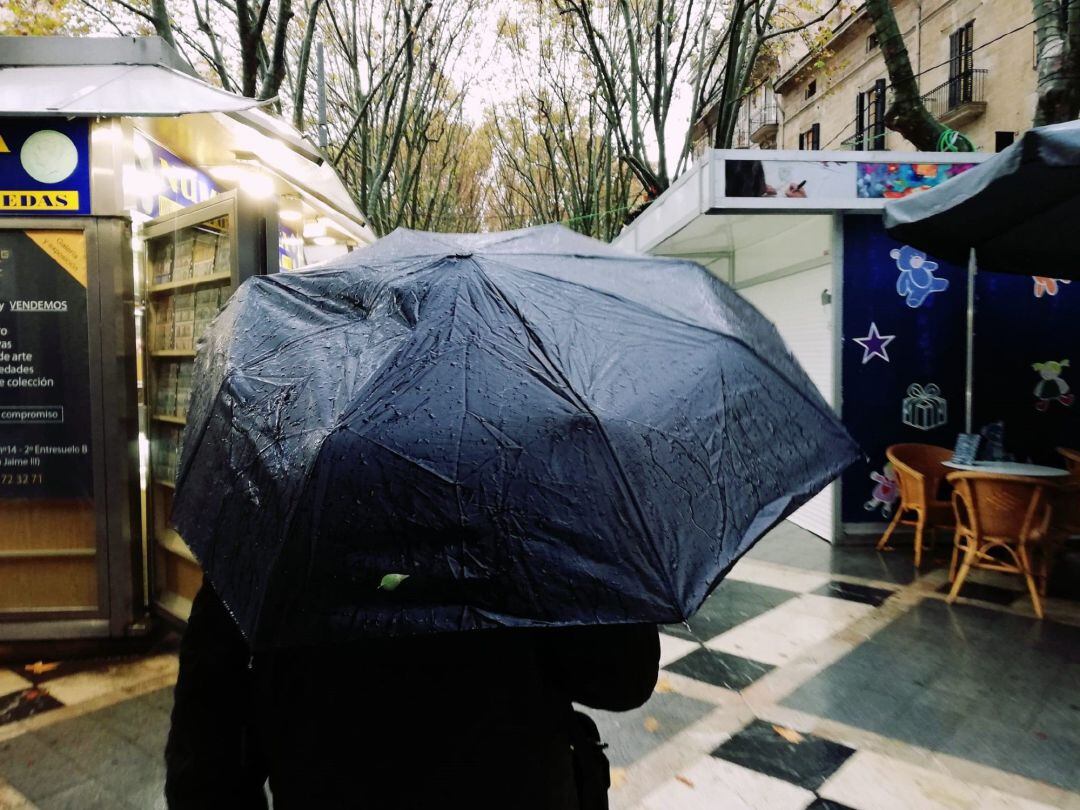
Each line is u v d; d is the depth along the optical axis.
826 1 24.11
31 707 3.72
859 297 6.55
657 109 13.51
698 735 3.37
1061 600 5.12
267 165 5.03
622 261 1.47
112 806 2.90
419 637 1.15
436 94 16.95
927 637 4.49
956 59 19.33
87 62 4.67
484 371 1.07
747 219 6.91
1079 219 4.86
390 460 0.98
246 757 1.27
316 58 15.11
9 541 4.32
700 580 0.96
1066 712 3.54
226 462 1.15
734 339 1.32
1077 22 7.79
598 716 3.56
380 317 1.20
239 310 1.44
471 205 28.42
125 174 4.30
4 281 4.26
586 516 0.96
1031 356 6.58
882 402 6.59
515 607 0.92
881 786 2.95
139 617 4.43
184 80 4.62
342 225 7.97
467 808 1.11
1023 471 5.36
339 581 0.94
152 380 4.64
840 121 25.28
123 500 4.33
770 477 1.16
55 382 4.30
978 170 4.09
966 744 3.26
